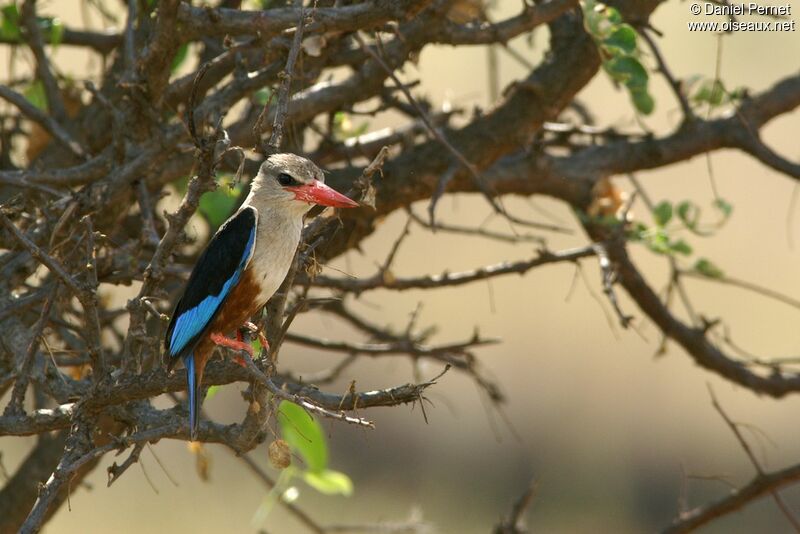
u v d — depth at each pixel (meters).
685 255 10.23
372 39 9.63
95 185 8.41
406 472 24.56
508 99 9.73
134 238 10.36
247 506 21.91
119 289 15.67
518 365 25.05
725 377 11.26
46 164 10.49
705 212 22.61
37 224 8.45
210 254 7.45
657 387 24.95
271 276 7.55
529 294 24.92
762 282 23.16
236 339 7.91
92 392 6.72
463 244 22.86
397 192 9.96
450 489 24.31
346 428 24.72
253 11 7.83
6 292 8.23
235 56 9.02
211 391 8.66
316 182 7.58
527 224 9.53
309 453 9.98
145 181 9.30
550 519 24.09
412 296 23.77
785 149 23.23
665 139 10.70
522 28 8.56
